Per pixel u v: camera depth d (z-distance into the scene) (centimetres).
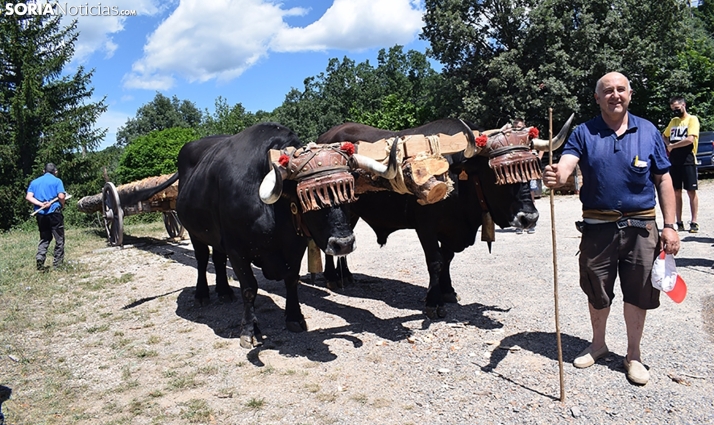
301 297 651
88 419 370
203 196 545
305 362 448
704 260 666
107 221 1036
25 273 862
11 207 1933
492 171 482
